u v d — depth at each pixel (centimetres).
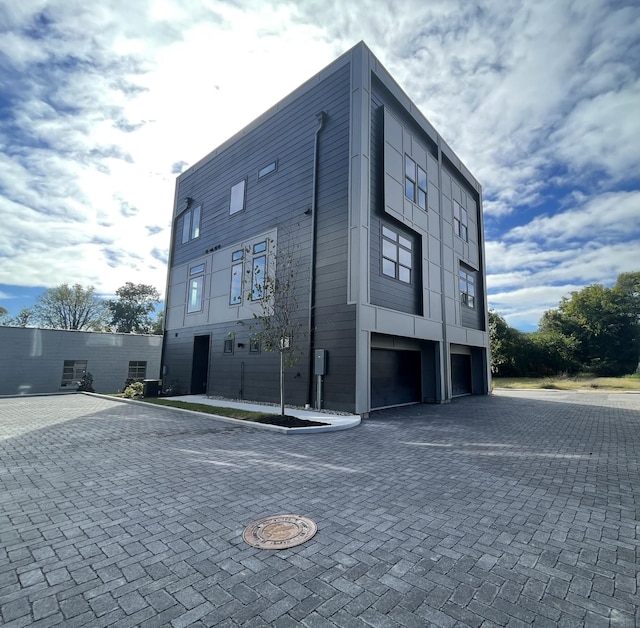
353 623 205
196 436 764
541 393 2022
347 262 1088
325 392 1081
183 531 327
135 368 2547
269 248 1378
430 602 225
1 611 215
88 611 216
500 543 306
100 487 449
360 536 317
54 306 4478
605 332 4012
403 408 1237
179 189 2022
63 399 1675
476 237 1964
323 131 1239
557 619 209
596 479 489
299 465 550
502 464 561
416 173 1405
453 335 1559
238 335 1447
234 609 217
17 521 349
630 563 276
